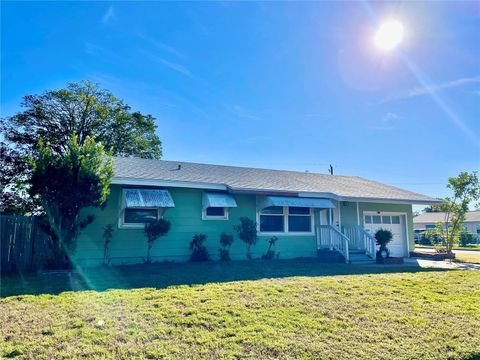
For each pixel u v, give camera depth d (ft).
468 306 21.98
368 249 51.06
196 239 43.88
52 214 32.86
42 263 34.22
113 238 40.40
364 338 16.14
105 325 16.75
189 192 45.60
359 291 25.41
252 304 20.93
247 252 48.14
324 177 67.36
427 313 20.26
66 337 15.19
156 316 18.25
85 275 30.89
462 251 81.20
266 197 48.62
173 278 29.63
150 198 40.16
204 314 18.69
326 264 43.34
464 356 14.73
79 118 94.99
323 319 18.54
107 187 34.81
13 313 18.40
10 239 34.68
